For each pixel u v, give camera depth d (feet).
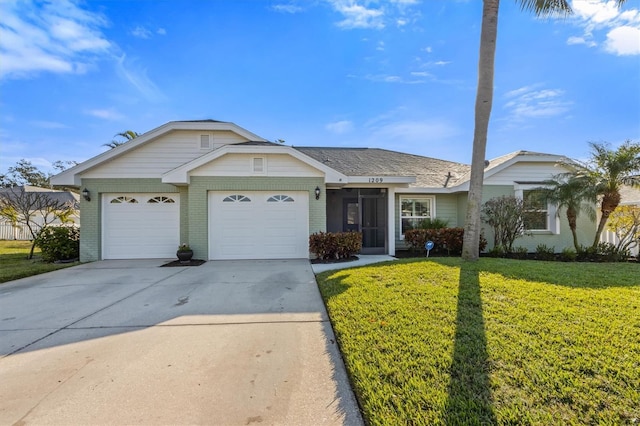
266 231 35.53
